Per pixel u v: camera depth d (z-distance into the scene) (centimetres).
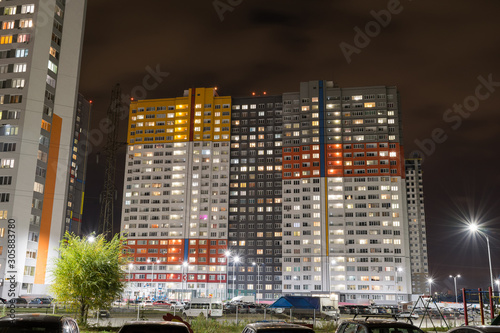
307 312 6756
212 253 19162
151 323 1725
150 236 19638
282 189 19188
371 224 18188
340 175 18750
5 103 10975
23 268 10112
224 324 4834
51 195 11056
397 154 18775
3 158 10619
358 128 19125
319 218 18500
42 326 1744
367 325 1912
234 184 19875
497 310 4528
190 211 19688
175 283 18975
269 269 18800
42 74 11262
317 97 19638
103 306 4791
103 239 5062
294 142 19462
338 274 17888
